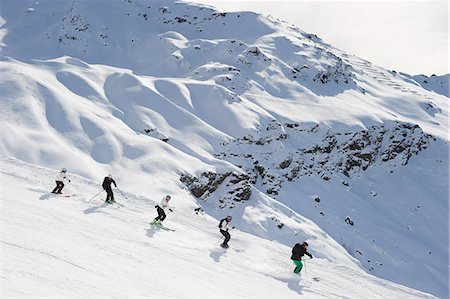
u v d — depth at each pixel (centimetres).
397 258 3769
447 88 14350
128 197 2039
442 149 6056
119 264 1070
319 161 4975
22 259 861
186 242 1555
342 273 1672
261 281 1327
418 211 4756
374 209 4631
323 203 4372
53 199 1666
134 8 9462
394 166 5472
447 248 4178
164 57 7100
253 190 3916
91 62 7112
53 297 679
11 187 1719
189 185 3438
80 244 1149
